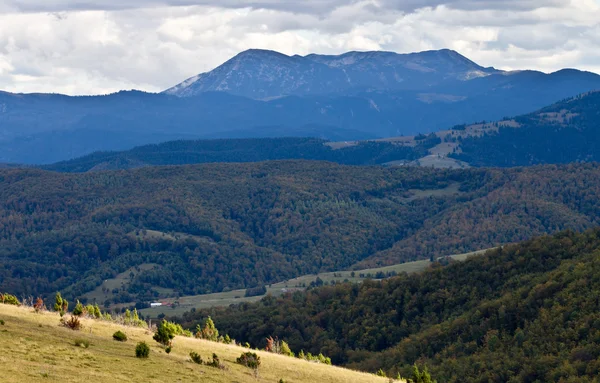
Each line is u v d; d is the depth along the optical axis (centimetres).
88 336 7888
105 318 11288
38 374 5972
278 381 7950
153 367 7100
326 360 13162
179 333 11825
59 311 9544
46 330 7688
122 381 6369
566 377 15150
